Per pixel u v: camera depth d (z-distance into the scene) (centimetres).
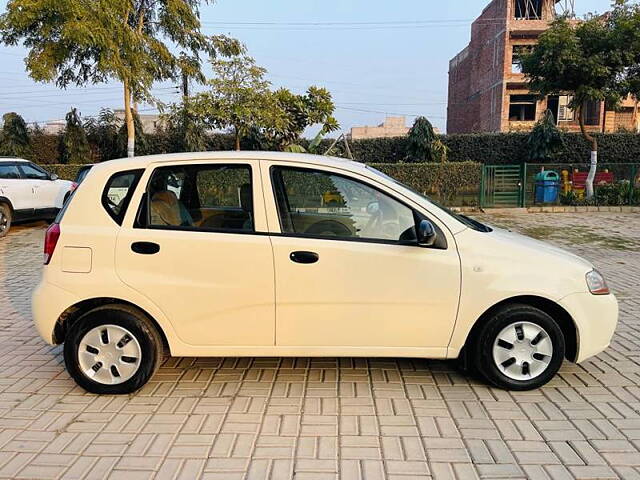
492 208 1612
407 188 371
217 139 1975
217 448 296
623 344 461
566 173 1634
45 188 1244
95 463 282
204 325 357
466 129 4716
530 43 3634
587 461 281
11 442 304
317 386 375
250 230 356
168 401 354
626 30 1406
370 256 350
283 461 283
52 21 1263
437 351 361
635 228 1242
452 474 271
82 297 354
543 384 365
